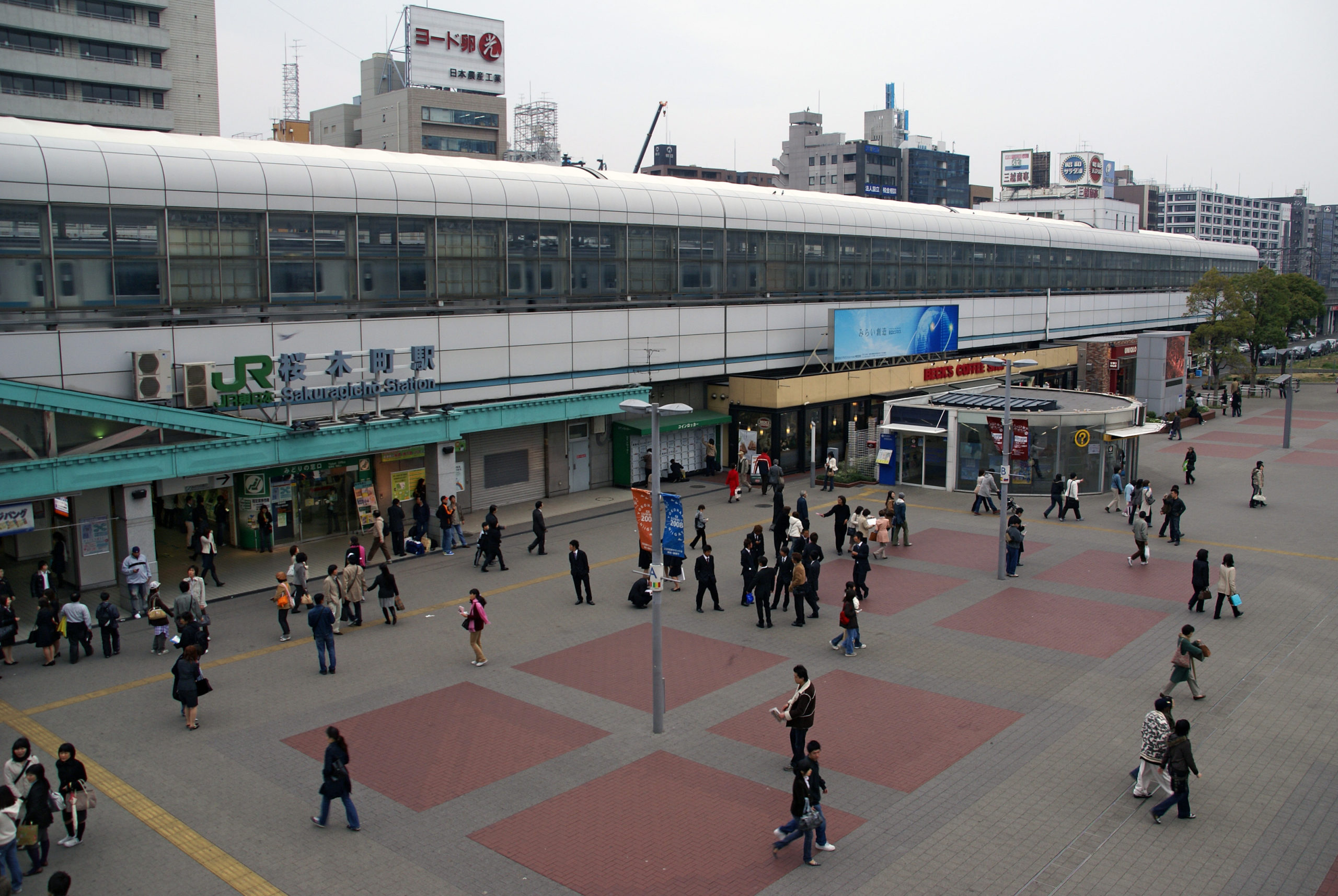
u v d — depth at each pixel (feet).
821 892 44.09
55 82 270.87
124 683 70.85
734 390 151.02
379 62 413.80
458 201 112.27
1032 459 135.33
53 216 83.41
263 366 94.53
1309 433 191.72
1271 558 102.58
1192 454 141.59
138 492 85.87
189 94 295.07
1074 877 45.27
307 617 78.74
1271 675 70.44
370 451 100.78
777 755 58.13
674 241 138.92
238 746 60.29
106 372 86.07
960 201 577.84
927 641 78.33
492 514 99.45
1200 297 260.01
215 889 45.19
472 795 53.67
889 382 168.76
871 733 61.00
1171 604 87.66
